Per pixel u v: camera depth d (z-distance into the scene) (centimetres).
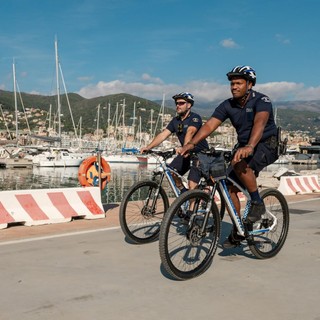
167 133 667
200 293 398
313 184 1490
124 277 443
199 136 483
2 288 407
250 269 478
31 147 8675
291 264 502
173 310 356
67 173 6028
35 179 5156
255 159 466
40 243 598
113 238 634
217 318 341
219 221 466
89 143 9962
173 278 441
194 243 440
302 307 367
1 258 515
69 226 734
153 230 615
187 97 641
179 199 420
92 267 480
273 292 404
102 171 878
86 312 350
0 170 6378
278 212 546
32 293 393
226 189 471
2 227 701
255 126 448
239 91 461
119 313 349
